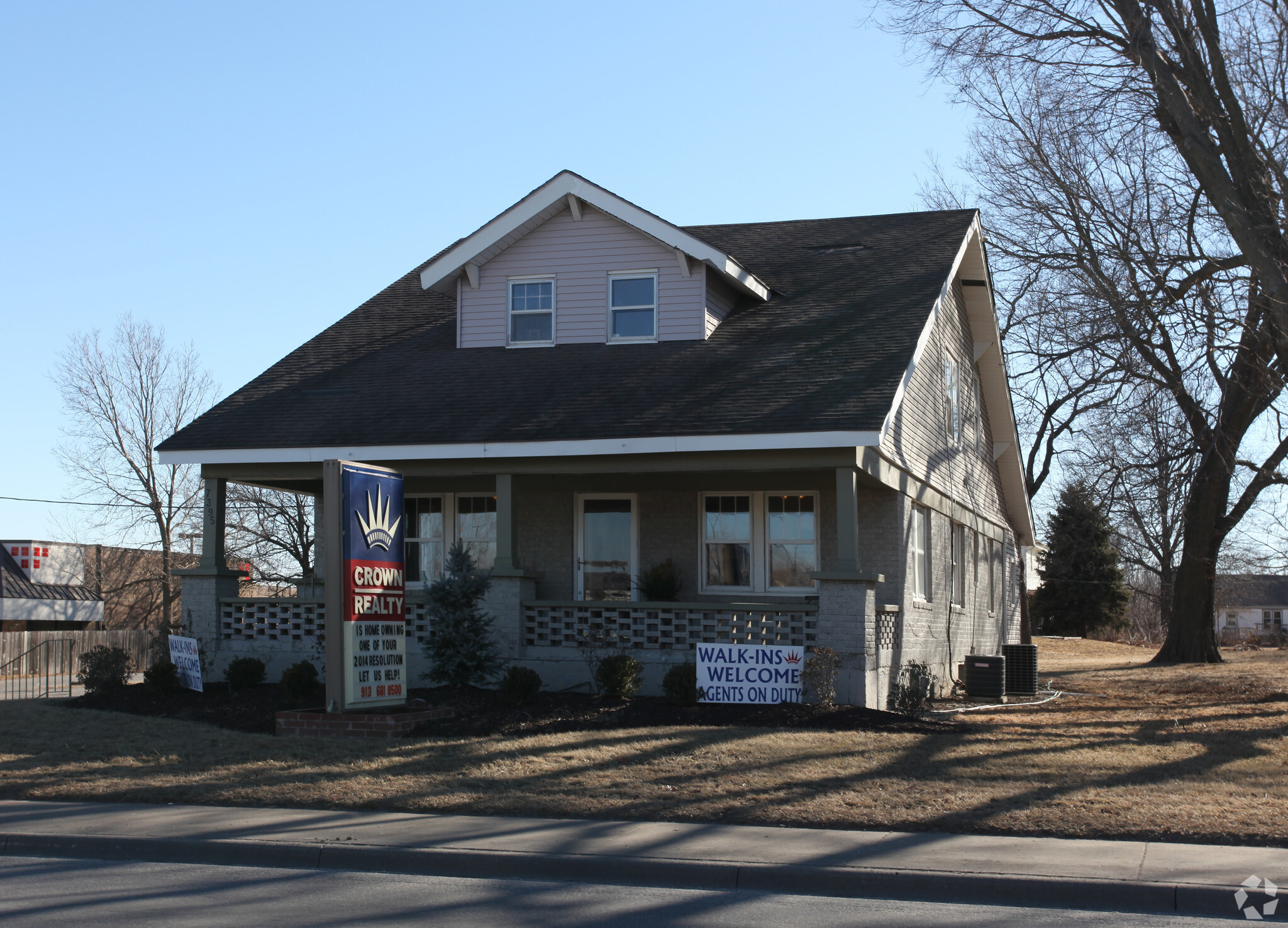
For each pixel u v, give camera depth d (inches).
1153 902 295.4
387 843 349.1
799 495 749.3
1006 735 532.1
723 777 432.5
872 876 311.9
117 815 395.2
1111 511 1045.8
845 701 599.8
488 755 475.8
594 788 418.6
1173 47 727.1
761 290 786.2
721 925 280.5
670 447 611.8
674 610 641.0
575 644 653.9
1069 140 1045.8
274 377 786.2
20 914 290.5
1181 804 385.7
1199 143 694.5
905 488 729.0
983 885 305.3
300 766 462.3
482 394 706.2
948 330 873.5
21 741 522.3
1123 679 979.9
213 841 354.3
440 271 786.8
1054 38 775.7
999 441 1123.9
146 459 1788.9
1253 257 671.8
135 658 1247.5
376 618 551.5
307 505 1830.7
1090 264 925.8
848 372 644.7
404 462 675.4
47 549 1566.2
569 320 769.6
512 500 665.0
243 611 706.2
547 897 309.1
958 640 927.7
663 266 753.6
